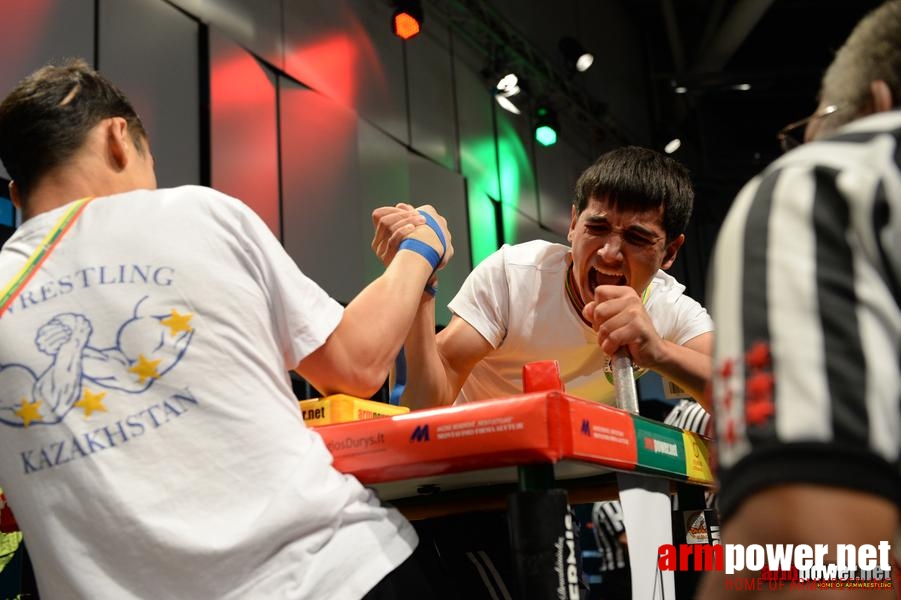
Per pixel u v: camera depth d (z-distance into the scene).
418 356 1.44
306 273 4.57
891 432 0.46
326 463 0.94
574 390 1.84
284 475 0.90
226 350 0.92
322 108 4.95
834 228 0.50
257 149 4.44
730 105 9.13
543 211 7.09
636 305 1.35
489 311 1.75
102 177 1.06
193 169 4.06
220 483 0.89
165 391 0.91
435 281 1.46
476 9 6.56
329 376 1.03
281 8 4.84
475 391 1.89
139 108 3.87
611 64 8.50
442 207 5.83
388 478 0.97
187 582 0.88
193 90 4.17
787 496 0.46
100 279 0.94
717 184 8.83
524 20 7.05
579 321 1.71
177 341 0.92
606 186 1.54
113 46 3.81
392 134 5.54
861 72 0.62
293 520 0.88
